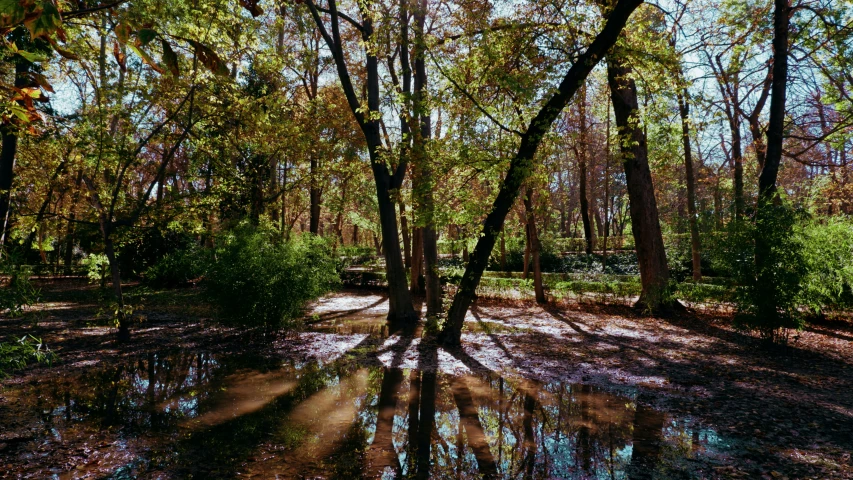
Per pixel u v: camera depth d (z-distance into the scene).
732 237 9.28
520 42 9.04
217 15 8.46
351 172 17.42
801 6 12.23
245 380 6.98
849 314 11.57
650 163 20.34
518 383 6.93
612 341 10.04
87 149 8.94
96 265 18.88
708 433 5.04
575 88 8.55
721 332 11.05
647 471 4.16
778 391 6.56
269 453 4.45
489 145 9.09
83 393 6.21
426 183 9.56
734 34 14.70
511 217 18.31
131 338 9.80
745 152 24.64
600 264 23.38
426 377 7.23
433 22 14.21
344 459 4.35
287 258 9.97
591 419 5.45
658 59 9.25
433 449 4.60
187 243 19.97
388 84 10.09
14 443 4.54
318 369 7.66
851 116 13.49
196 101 9.94
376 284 21.92
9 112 2.18
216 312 11.06
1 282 4.07
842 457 4.46
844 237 9.36
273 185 18.09
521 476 4.05
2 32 1.50
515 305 16.27
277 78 12.62
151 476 3.94
